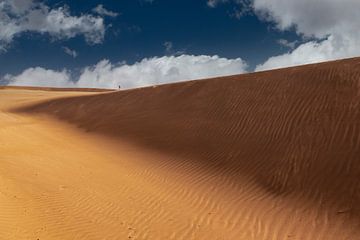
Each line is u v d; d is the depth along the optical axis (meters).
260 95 18.84
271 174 13.43
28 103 38.28
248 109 18.22
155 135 19.59
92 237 10.02
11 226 9.81
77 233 10.14
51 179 13.98
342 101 15.14
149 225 10.87
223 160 15.36
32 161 15.91
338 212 10.73
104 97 30.64
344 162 12.39
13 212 10.59
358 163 12.07
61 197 12.37
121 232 10.41
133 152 18.00
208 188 13.43
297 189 12.24
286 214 11.17
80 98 33.66
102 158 17.38
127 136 20.52
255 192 12.73
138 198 12.75
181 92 24.30
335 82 16.56
